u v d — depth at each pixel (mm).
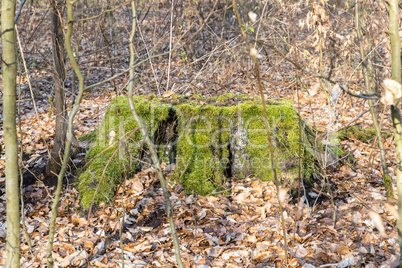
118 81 7410
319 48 3701
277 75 6035
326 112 5418
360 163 4254
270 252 2881
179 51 7398
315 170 3811
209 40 6793
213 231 3182
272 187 3707
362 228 3049
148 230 3238
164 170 3902
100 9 7457
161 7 6824
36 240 3193
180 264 1997
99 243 3084
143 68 7172
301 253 2840
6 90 1865
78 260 2930
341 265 2676
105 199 3553
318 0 3678
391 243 2846
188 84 5418
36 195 3803
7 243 2033
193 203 3527
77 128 5512
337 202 3512
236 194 3689
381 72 3799
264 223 3260
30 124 5801
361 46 3133
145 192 3688
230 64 5762
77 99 1902
